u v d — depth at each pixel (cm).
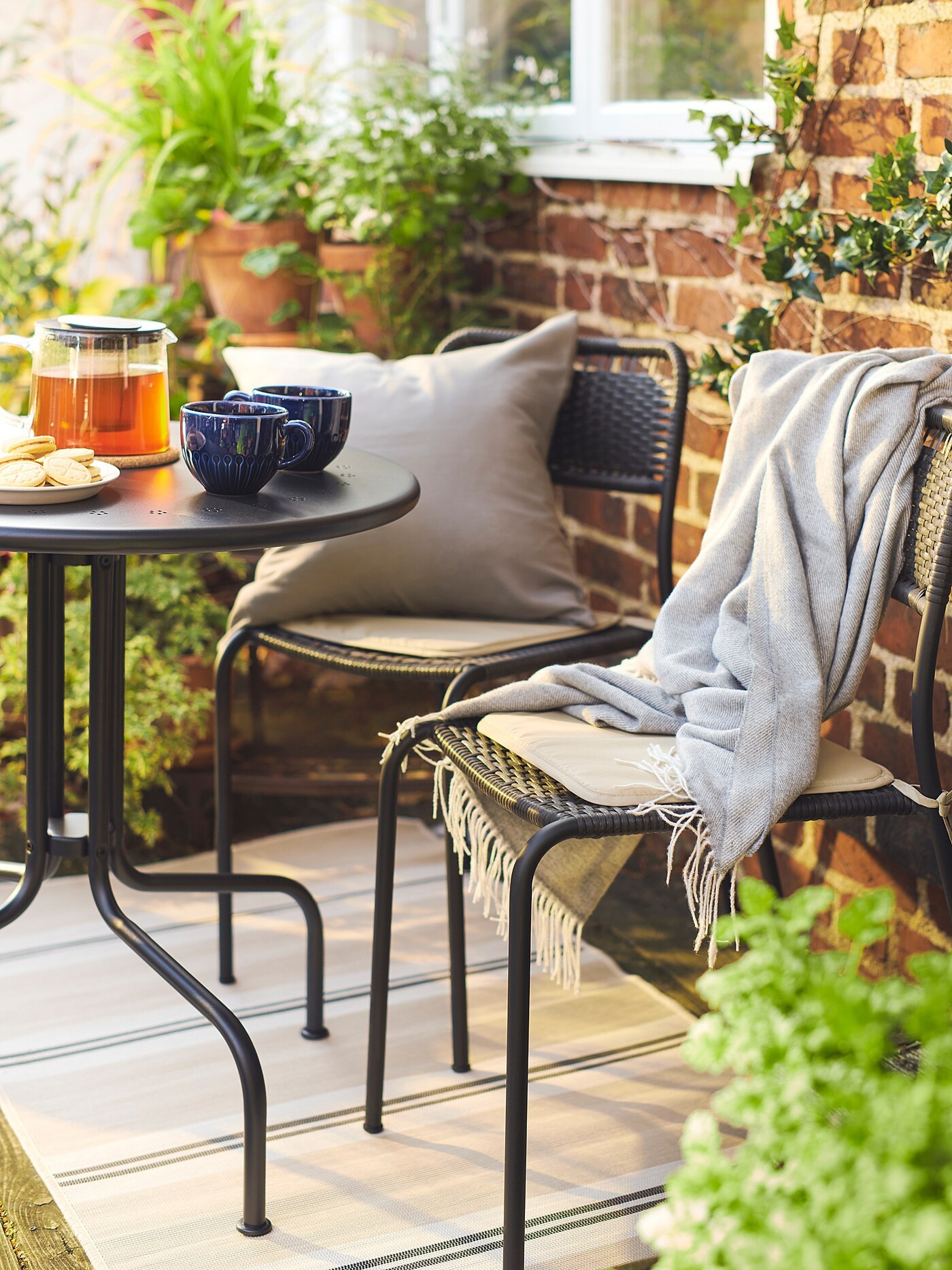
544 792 131
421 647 170
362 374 191
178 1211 144
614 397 193
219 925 191
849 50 172
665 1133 158
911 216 158
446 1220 143
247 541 121
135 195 281
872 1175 56
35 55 287
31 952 201
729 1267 62
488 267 264
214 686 247
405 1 294
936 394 137
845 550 138
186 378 273
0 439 145
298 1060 174
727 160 192
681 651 145
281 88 279
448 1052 176
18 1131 158
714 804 127
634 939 207
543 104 249
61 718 160
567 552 190
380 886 154
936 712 169
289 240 257
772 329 190
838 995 63
